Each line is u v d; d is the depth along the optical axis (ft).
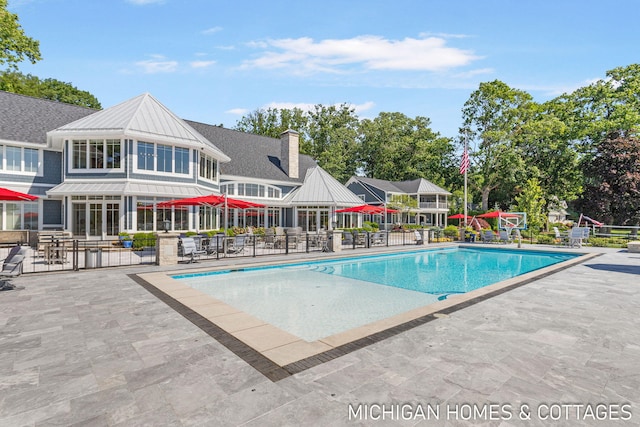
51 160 74.90
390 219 164.86
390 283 41.04
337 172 192.24
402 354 15.97
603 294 28.96
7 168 69.87
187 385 12.94
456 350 16.47
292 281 41.81
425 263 58.29
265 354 15.93
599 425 10.50
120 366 14.60
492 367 14.62
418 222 173.68
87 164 65.82
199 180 76.54
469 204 191.62
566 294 28.91
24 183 71.51
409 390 12.60
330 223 103.24
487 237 90.68
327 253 61.31
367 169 230.48
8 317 21.59
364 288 38.06
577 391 12.64
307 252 61.98
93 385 12.93
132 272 38.86
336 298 33.24
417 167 213.87
